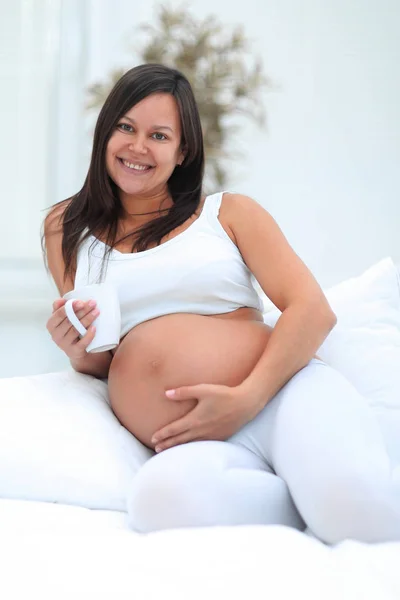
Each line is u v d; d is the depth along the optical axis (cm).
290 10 389
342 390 131
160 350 145
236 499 121
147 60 320
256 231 156
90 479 135
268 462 136
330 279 404
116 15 378
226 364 143
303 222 401
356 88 396
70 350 152
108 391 160
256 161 395
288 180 397
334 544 116
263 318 171
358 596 88
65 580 90
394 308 180
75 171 384
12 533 109
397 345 172
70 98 381
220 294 154
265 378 137
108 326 146
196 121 161
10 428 140
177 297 154
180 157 164
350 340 172
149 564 94
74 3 376
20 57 377
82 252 164
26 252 384
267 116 393
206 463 121
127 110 156
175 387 142
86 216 166
